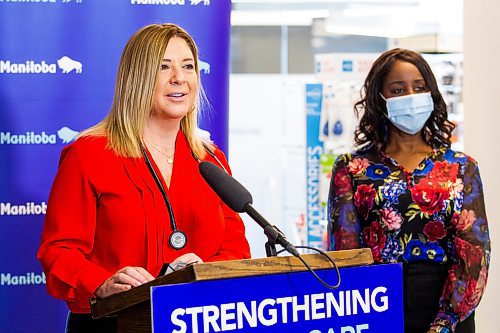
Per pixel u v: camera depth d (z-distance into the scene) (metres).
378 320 2.16
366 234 3.36
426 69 3.45
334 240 3.38
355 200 3.39
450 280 3.22
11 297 3.85
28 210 3.85
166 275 1.97
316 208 5.11
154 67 2.85
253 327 1.98
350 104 5.08
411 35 6.17
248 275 1.97
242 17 8.00
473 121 4.44
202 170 2.32
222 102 3.96
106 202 2.81
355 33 6.90
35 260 3.86
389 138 3.51
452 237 3.29
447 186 3.30
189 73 2.92
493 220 4.38
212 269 1.92
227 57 3.97
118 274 2.47
